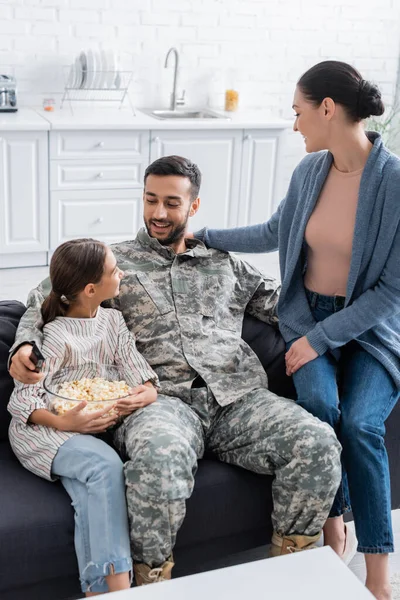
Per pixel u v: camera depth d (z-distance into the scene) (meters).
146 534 1.69
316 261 2.11
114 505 1.68
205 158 4.38
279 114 5.08
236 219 4.60
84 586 1.67
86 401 1.78
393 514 2.38
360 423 1.89
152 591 1.38
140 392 1.88
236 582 1.41
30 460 1.79
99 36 4.52
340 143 1.97
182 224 2.09
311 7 4.89
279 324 2.19
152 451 1.68
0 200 4.07
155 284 2.07
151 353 2.02
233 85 4.85
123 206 4.32
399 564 2.13
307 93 1.94
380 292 1.99
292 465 1.79
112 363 1.97
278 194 4.64
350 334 2.00
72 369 1.90
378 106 1.92
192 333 2.04
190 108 4.88
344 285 2.08
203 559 1.91
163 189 2.05
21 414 1.80
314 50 5.01
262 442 1.85
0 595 1.69
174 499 1.68
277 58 4.94
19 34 4.36
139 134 4.20
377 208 1.96
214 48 4.79
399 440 2.11
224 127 4.33
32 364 1.79
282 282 2.17
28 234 4.19
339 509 2.03
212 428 1.99
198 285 2.11
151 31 4.62
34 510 1.68
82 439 1.77
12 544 1.64
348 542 2.12
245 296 2.21
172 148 4.30
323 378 1.99
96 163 4.18
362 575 2.08
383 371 2.02
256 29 4.83
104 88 4.41
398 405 2.09
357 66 5.13
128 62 4.64
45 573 1.70
